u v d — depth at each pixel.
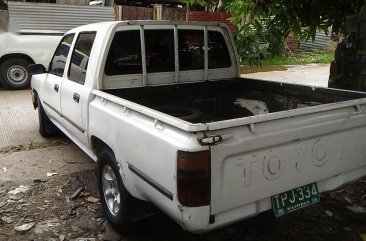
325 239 3.07
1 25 10.64
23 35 9.70
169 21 3.68
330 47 18.88
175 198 2.18
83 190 4.02
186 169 2.07
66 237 3.17
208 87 4.07
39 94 5.37
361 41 4.23
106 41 3.39
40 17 11.25
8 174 4.45
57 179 4.30
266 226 3.27
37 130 6.24
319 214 3.45
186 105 3.95
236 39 5.14
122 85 3.56
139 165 2.53
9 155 5.09
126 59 3.54
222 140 2.12
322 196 3.78
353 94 3.16
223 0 5.81
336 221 3.34
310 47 19.23
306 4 4.97
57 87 4.32
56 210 3.62
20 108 7.77
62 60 4.43
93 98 3.33
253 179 2.29
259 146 2.26
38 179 4.27
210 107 4.09
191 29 3.84
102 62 3.39
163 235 3.17
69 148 5.36
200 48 3.96
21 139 5.77
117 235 3.18
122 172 2.84
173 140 2.15
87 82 3.51
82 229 3.29
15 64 9.74
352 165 2.85
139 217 3.04
